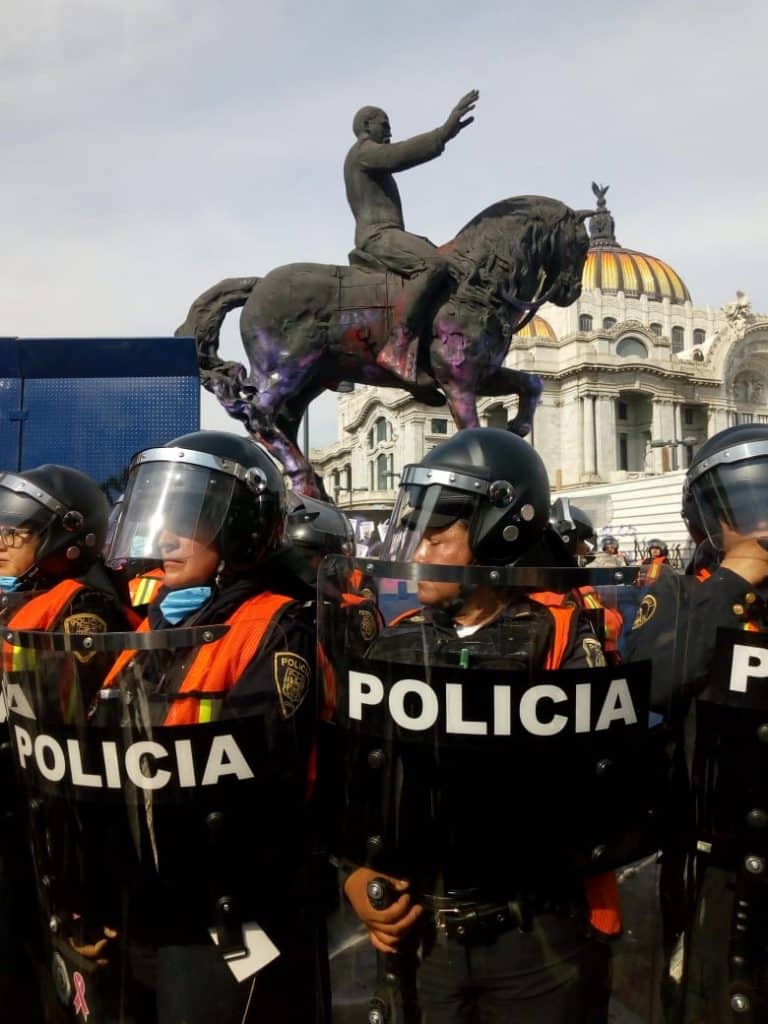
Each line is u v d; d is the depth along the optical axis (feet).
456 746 5.71
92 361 19.51
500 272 24.25
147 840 6.03
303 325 24.41
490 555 6.91
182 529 7.02
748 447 6.72
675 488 101.09
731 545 6.73
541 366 193.57
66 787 6.16
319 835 6.58
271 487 7.30
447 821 5.73
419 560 6.93
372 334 24.36
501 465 6.84
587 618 6.07
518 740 5.68
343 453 227.81
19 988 8.04
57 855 6.26
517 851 5.71
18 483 8.68
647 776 6.06
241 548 7.12
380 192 24.89
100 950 6.17
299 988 6.59
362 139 24.91
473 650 5.81
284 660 6.44
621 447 205.26
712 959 6.11
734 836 6.07
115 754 6.05
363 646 6.11
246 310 25.08
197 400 19.63
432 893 5.80
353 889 6.12
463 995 5.86
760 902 6.00
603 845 5.83
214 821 6.06
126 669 6.10
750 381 215.10
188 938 6.12
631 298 245.65
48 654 6.20
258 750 6.22
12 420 19.22
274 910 6.35
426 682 5.77
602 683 5.78
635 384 192.54
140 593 9.15
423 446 171.53
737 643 6.18
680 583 6.64
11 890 8.01
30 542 8.66
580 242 25.54
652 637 6.33
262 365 24.71
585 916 5.94
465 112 22.77
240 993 6.17
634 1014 6.41
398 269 24.09
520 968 5.76
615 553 29.53
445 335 24.09
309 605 7.25
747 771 6.07
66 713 6.12
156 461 7.29
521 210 24.93
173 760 6.03
